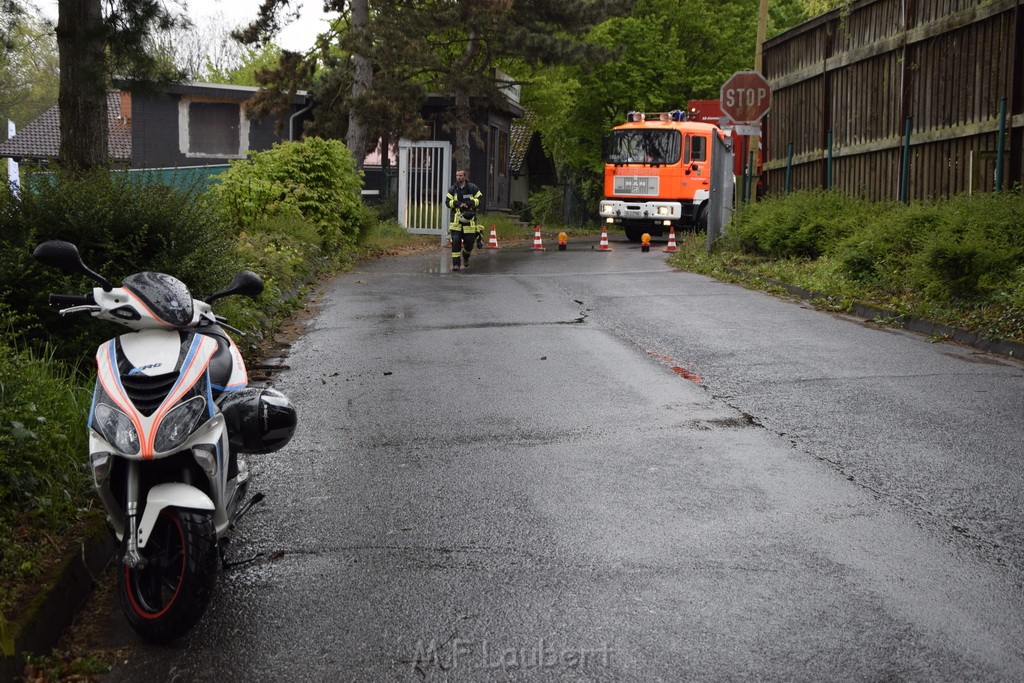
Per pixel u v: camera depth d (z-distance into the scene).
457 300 15.11
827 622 4.49
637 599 4.76
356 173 23.09
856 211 18.05
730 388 9.05
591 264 21.41
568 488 6.37
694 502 6.08
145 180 9.59
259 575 5.14
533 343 11.38
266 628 4.58
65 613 4.69
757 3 52.12
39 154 43.50
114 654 4.40
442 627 4.54
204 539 4.23
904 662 4.12
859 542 5.41
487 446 7.32
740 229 19.84
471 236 20.67
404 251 25.89
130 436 4.23
